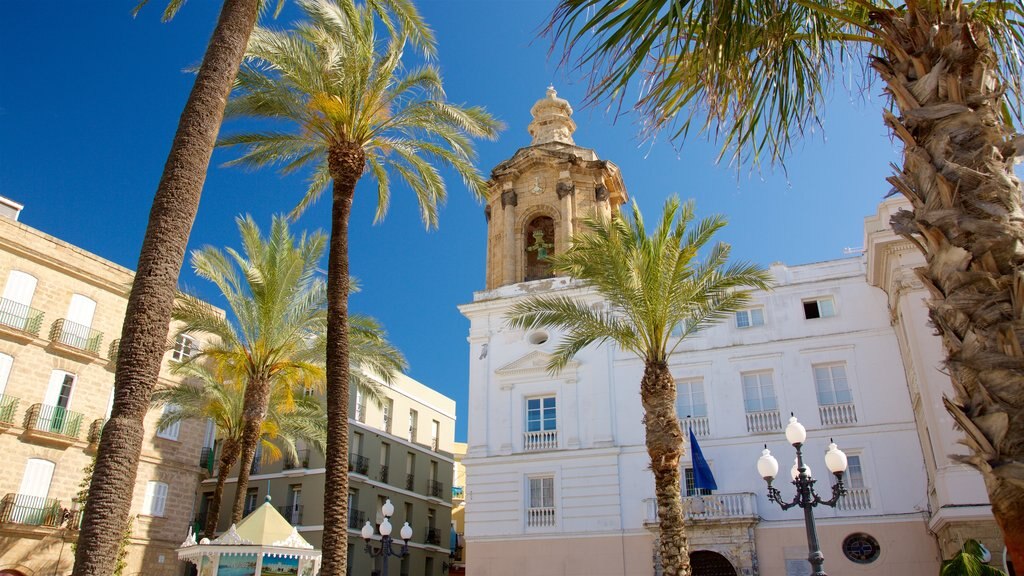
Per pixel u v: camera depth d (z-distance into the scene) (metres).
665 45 6.38
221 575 19.73
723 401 30.03
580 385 32.09
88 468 30.38
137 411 9.09
